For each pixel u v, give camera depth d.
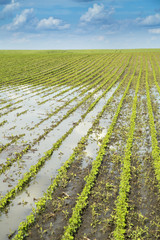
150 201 9.98
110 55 70.31
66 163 12.62
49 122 19.14
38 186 11.11
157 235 8.36
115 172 12.13
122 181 10.89
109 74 40.31
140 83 32.91
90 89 30.31
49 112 21.58
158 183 10.97
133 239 8.08
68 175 11.91
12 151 14.34
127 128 17.36
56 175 11.98
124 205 9.35
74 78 37.34
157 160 12.77
